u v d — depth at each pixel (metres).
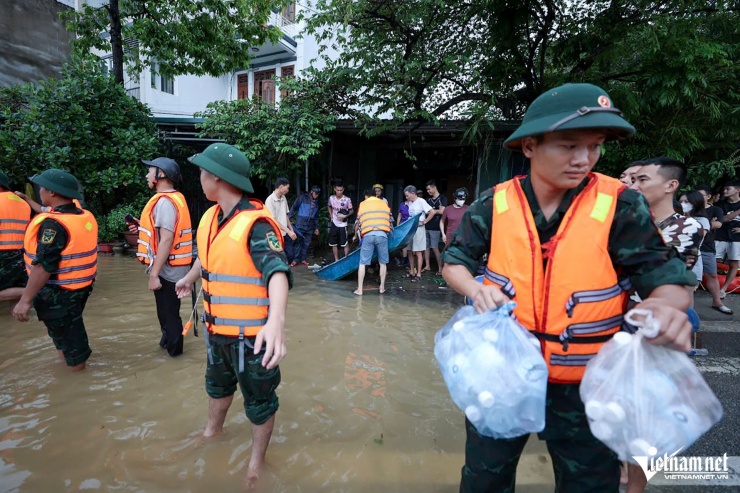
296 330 4.62
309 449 2.50
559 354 1.41
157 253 3.50
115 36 9.70
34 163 7.86
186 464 2.34
